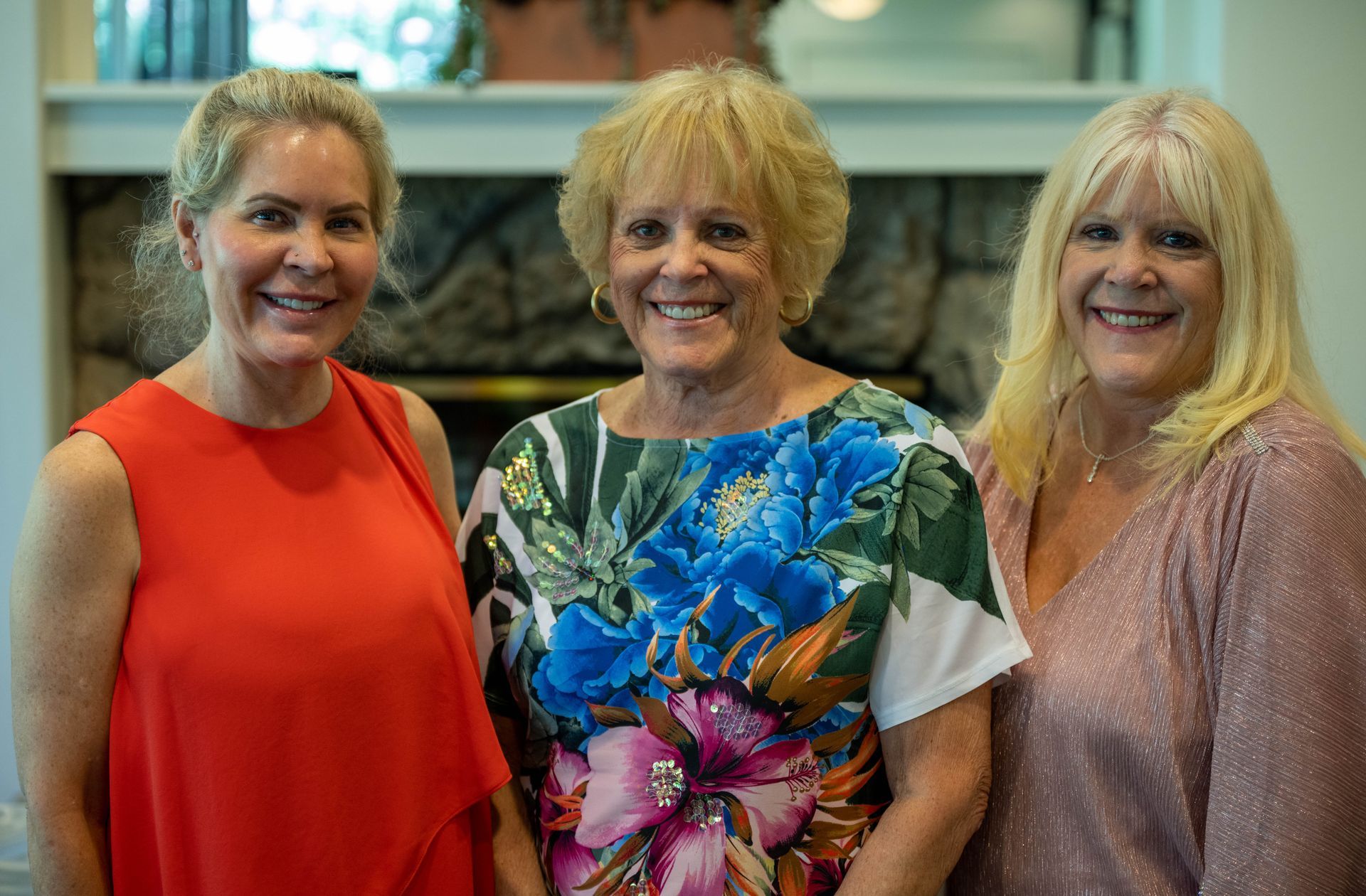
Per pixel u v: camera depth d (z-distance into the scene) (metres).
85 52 2.61
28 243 2.50
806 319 1.21
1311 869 1.00
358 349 1.32
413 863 1.09
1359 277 2.43
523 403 2.79
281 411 1.11
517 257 2.66
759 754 1.10
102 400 2.65
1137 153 1.13
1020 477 1.29
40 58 2.47
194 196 1.02
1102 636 1.13
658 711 1.11
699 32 2.45
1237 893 1.01
